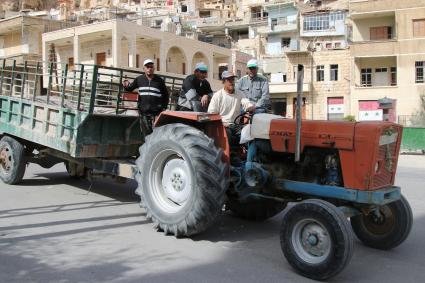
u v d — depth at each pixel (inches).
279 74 2031.3
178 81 375.6
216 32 2755.9
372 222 252.5
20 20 1791.3
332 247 198.5
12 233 260.7
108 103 330.6
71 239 251.9
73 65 349.4
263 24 2551.7
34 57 1814.7
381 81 1690.5
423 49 1582.2
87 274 201.9
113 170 316.2
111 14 2605.8
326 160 230.8
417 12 1588.3
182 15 3100.4
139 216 304.0
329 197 226.8
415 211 349.1
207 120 252.7
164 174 268.4
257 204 288.5
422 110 1465.3
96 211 315.3
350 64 1740.9
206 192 239.6
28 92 388.2
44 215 301.3
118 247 239.6
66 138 330.3
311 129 231.8
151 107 328.5
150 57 1712.6
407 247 257.8
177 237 258.1
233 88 278.8
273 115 258.4
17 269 206.4
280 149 240.2
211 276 204.1
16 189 385.1
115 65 1496.1
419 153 986.7
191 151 244.4
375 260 235.3
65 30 1637.6
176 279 199.0
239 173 258.4
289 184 239.5
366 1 1673.2
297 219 210.4
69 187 399.5
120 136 342.3
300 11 2201.0
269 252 240.4
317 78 1867.6
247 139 254.4
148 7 3454.7
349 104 1760.6
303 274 207.8
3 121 408.2
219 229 281.6
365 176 215.0
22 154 399.5
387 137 221.0
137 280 196.4
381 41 1631.4
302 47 2074.3
